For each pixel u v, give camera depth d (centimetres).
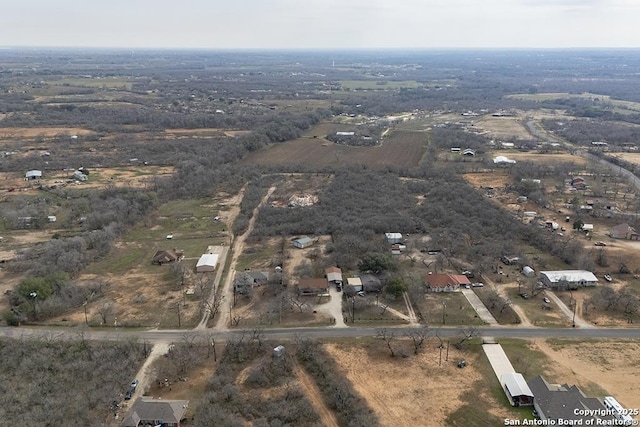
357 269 11681
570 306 10006
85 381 7650
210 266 11662
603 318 9538
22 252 12238
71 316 9619
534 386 7244
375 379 7706
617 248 12575
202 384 7594
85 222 14325
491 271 11594
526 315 9638
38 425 6656
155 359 8200
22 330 9081
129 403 7138
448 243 12988
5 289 10475
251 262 12200
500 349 8450
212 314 9600
